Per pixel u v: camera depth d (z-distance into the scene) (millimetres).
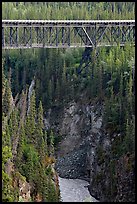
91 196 147750
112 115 155000
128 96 150500
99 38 178875
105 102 162625
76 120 177625
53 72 196000
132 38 184875
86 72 185625
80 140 172125
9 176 99688
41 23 172750
